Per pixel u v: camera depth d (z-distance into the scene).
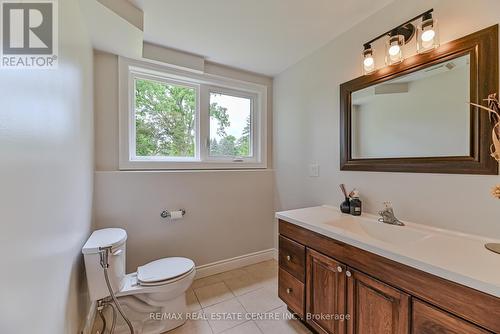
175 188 2.15
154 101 2.16
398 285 0.99
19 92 0.69
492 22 1.07
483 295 0.74
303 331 1.55
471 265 0.85
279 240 1.76
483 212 1.11
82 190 1.42
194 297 1.94
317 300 1.42
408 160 1.40
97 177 1.82
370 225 1.49
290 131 2.45
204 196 2.30
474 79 1.12
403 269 0.97
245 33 1.82
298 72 2.32
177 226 2.16
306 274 1.50
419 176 1.36
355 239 1.17
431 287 0.88
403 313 0.97
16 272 0.65
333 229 1.33
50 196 0.90
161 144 2.19
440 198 1.27
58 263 0.98
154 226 2.06
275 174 2.70
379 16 1.56
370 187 1.64
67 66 1.12
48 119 0.89
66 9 1.11
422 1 1.33
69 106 1.16
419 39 1.31
